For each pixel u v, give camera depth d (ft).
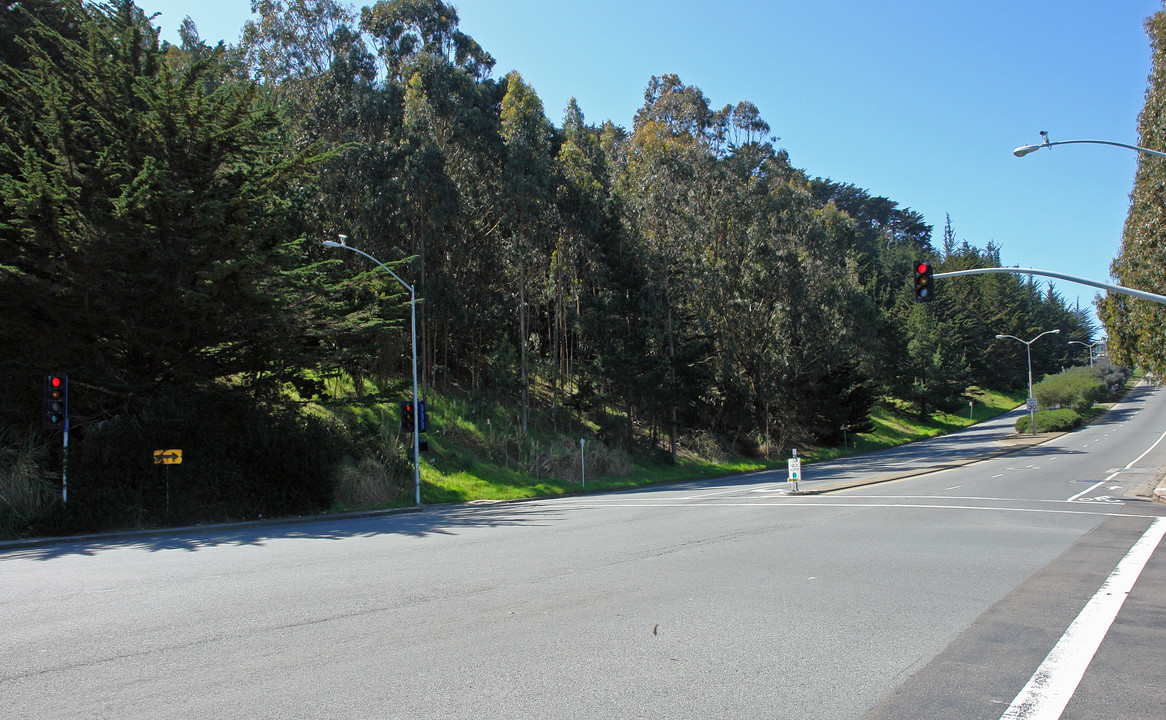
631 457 147.33
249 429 79.56
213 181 78.02
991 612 24.39
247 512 75.41
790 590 28.07
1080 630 22.02
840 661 19.26
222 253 74.64
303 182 100.63
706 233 159.02
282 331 83.82
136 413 77.15
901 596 26.89
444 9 148.36
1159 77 78.95
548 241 142.92
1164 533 42.32
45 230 64.80
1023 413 327.67
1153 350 83.87
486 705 16.17
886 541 40.93
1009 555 35.65
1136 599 25.84
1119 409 294.87
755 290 167.63
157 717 15.64
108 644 21.59
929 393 295.07
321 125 122.93
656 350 156.35
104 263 69.97
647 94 211.82
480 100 137.28
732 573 31.68
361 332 93.97
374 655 20.07
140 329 74.18
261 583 31.45
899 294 347.56
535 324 171.42
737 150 182.29
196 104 74.23
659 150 157.17
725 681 17.72
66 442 65.82
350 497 88.28
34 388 73.56
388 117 121.60
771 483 107.34
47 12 89.51
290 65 139.44
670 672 18.43
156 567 37.50
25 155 70.90
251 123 79.15
